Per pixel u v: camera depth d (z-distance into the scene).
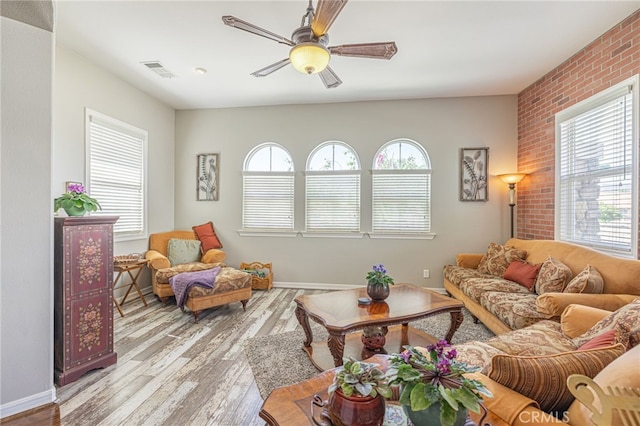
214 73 3.71
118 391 2.08
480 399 0.83
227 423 1.78
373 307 2.45
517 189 4.34
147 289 4.42
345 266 4.72
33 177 1.92
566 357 1.11
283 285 4.84
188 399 2.00
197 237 4.79
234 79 3.87
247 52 3.21
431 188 4.54
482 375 1.16
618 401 0.78
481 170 4.43
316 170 4.80
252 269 4.79
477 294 3.03
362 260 4.68
